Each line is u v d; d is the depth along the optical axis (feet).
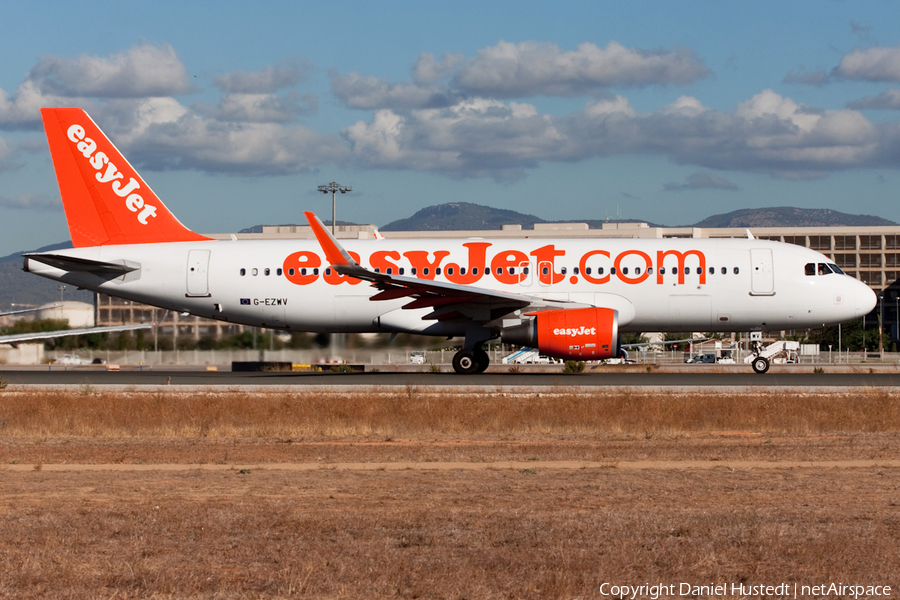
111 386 339.57
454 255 387.14
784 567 103.35
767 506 134.62
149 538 115.96
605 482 156.35
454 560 104.53
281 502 138.92
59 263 397.19
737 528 119.44
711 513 128.98
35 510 133.18
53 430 249.75
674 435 229.66
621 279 377.30
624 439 223.30
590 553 107.65
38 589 94.84
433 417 259.39
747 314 377.71
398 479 160.97
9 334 604.49
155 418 264.72
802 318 378.32
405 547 110.93
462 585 94.94
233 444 219.00
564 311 361.51
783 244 386.11
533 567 102.63
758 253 379.14
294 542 113.29
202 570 101.86
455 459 187.42
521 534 116.67
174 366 572.92
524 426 246.68
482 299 362.53
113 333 597.52
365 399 293.43
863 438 221.46
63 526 122.21
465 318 382.42
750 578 99.45
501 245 388.37
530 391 308.60
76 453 203.00
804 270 377.09
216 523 123.24
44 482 159.43
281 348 517.96
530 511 131.13
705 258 377.71
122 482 159.12
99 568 102.78
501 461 184.75
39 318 615.98
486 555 106.83
